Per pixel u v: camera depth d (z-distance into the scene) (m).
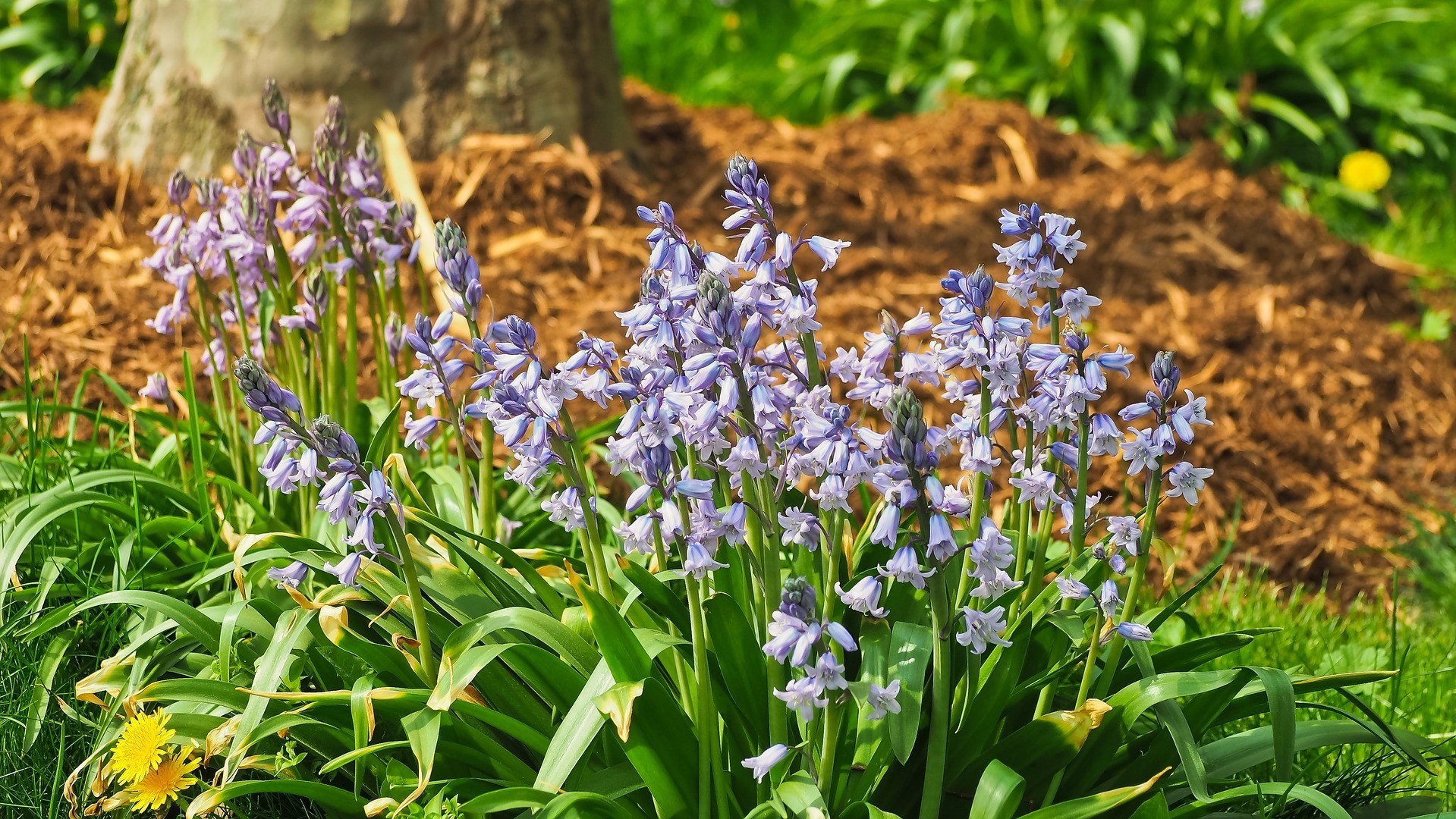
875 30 9.02
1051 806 2.04
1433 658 3.40
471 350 2.19
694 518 2.02
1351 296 5.87
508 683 2.36
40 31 7.73
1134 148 7.70
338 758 2.11
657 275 2.04
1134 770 2.31
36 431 3.14
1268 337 5.09
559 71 5.44
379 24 5.11
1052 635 2.35
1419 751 2.38
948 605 1.94
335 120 2.78
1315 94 8.24
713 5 10.25
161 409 3.96
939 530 1.78
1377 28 8.73
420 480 3.09
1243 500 4.33
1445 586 4.01
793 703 1.79
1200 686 2.11
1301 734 2.33
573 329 4.52
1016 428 2.23
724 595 2.04
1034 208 2.01
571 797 1.96
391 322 3.00
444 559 2.53
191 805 2.07
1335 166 8.00
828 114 8.59
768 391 1.89
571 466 2.12
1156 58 8.22
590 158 5.45
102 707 2.54
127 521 2.88
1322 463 4.58
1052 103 8.35
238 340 3.54
